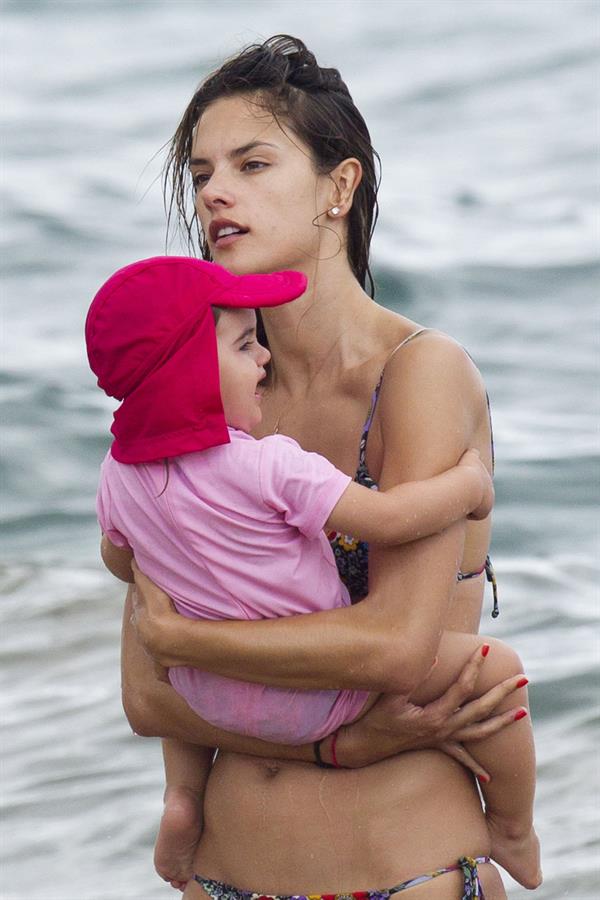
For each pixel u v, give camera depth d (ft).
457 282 138.72
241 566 31.68
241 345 32.17
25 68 263.08
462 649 33.86
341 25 275.18
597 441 100.01
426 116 216.54
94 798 56.54
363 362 34.94
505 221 162.61
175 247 148.87
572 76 231.30
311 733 33.14
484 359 120.16
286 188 34.24
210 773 36.73
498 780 34.78
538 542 83.97
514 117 213.25
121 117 225.15
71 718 62.39
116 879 51.34
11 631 70.28
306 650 31.60
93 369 32.35
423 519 31.40
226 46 37.42
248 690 32.73
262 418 36.50
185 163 36.94
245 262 34.24
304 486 30.99
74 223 159.84
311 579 32.19
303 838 34.17
